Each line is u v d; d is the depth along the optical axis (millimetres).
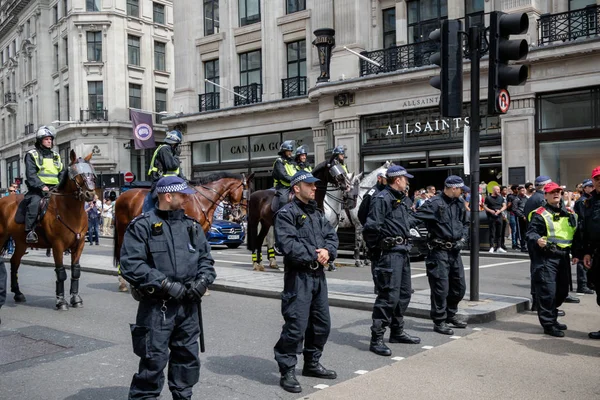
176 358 4191
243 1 29922
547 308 7059
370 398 4906
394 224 6434
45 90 49344
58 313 8805
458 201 7230
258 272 12656
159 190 4180
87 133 43344
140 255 4027
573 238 7059
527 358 6074
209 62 31375
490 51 8172
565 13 18594
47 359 6227
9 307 9336
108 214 31078
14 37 56375
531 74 19062
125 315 8625
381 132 22953
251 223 13156
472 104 8516
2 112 59750
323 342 5477
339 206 13531
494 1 20750
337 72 24156
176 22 32219
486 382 5297
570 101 18672
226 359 6172
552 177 18969
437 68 20625
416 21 22953
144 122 31828
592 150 18188
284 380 5160
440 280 7148
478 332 7266
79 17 43406
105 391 5199
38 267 15297
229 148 30047
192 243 4250
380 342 6352
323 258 5164
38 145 9141
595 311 8609
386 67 23094
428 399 4867
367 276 12164
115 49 43781
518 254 16078
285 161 11969
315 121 26047
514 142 19469
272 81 28172
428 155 21719
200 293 4117
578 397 4891
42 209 8742
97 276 13242
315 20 25891
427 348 6531
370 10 23984
